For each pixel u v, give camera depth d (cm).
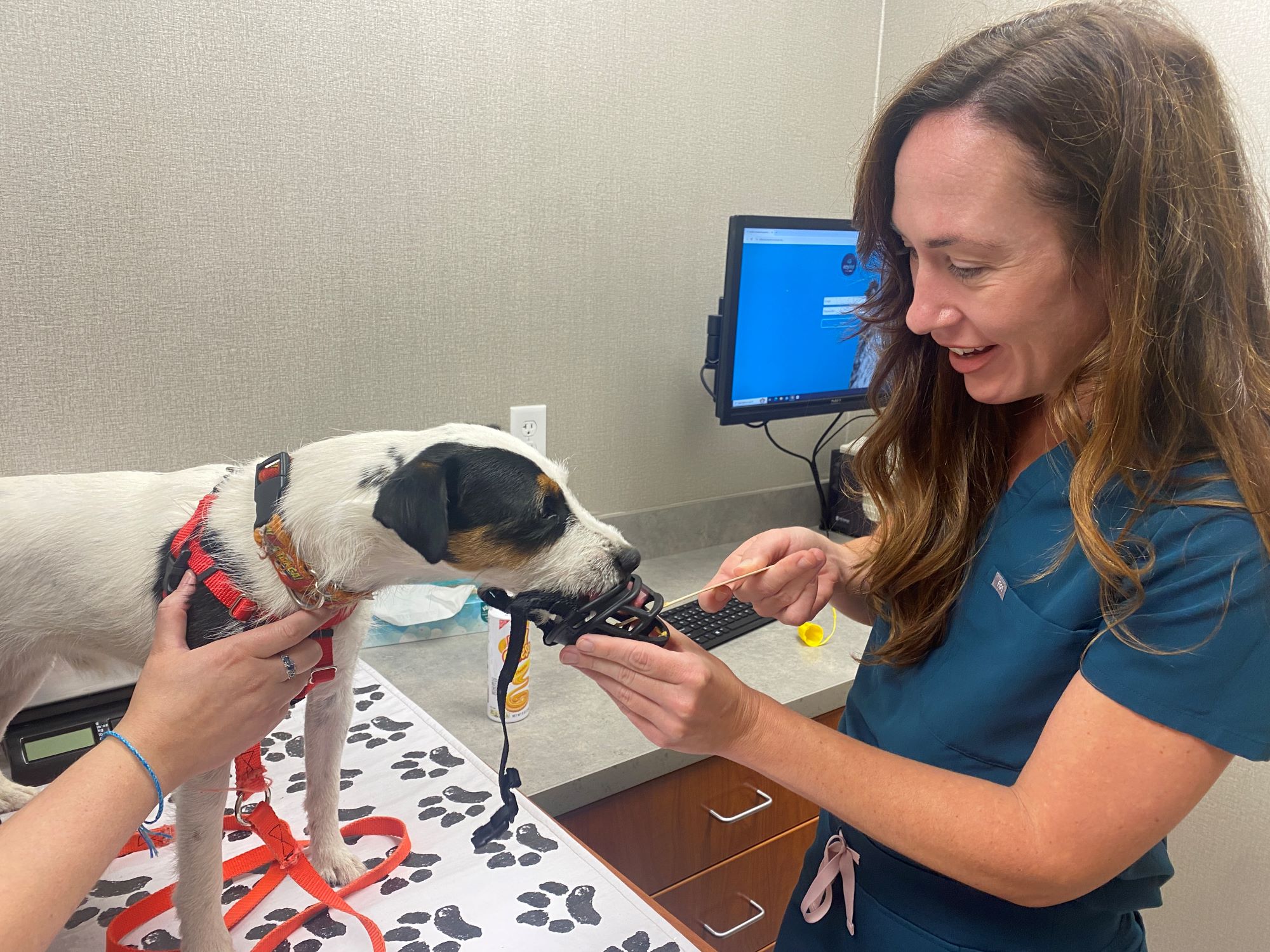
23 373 118
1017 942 81
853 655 151
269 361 137
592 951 81
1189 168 65
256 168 129
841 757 73
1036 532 82
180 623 76
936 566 90
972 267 70
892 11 201
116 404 126
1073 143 64
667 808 127
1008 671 78
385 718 123
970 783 70
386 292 146
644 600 87
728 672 75
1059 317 71
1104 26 67
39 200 115
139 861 95
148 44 118
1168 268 65
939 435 94
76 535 97
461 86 145
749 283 171
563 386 171
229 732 70
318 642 79
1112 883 78
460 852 96
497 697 123
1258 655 61
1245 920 158
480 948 81
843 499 213
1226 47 148
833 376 193
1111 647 65
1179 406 67
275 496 85
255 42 126
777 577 98
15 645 101
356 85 135
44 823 59
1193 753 62
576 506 97
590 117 161
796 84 192
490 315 158
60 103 114
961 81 68
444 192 147
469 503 89
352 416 147
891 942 87
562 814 113
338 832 96
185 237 126
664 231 178
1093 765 64
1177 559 64
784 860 147
